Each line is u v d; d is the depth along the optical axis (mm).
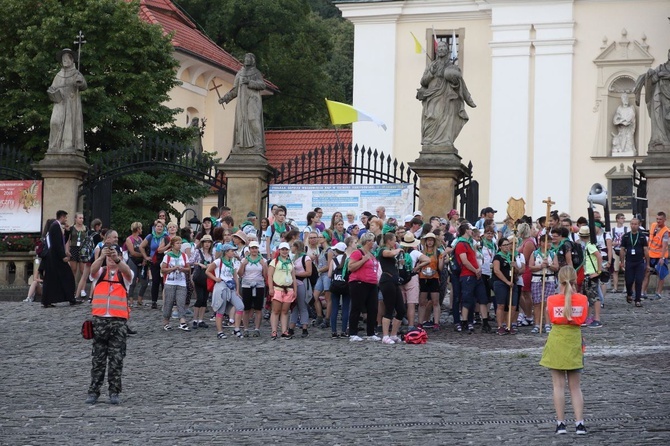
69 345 25922
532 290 27328
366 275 25766
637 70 56188
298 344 25484
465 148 58875
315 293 28219
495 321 29312
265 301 28734
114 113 48000
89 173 36375
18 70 48250
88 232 33969
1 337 27141
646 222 36719
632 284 32750
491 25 58000
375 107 60156
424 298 27719
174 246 27984
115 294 19391
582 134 56938
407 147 59781
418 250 27438
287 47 79625
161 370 22312
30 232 36156
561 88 57094
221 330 26781
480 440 15594
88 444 16094
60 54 36562
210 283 27500
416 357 23188
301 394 19422
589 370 21031
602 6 56781
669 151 35469
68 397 19891
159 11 67125
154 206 48438
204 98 67375
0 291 36281
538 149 57406
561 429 15883
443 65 34188
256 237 30391
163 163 36031
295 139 63625
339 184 34281
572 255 27312
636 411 17281
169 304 27969
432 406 18031
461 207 34188
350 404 18375
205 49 66750
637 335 26047
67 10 49062
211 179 35906
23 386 20969
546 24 57250
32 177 36750
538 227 31031
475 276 27234
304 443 15734
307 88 79875
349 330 26000
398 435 16016
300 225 34469
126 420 17734
